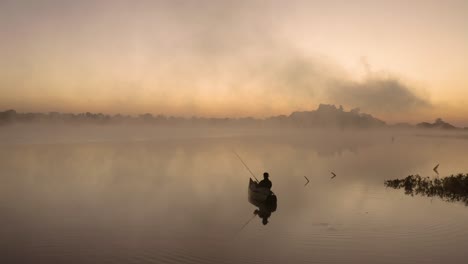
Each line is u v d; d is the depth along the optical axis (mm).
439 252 12617
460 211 18109
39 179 28594
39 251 12961
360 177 30031
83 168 35312
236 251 12922
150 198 22031
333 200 21125
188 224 16391
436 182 25469
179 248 13266
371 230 15180
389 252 12656
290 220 16953
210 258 12297
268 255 12500
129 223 16578
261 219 17156
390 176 30438
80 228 15789
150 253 12766
